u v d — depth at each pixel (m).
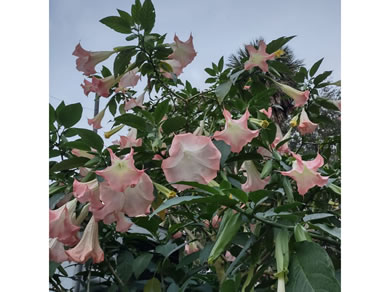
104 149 1.03
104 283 1.24
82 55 1.20
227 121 0.97
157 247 1.16
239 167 1.18
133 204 0.92
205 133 1.18
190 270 1.13
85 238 0.95
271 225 0.76
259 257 0.82
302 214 0.81
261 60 1.20
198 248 1.31
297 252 0.69
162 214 1.10
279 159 1.03
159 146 1.03
